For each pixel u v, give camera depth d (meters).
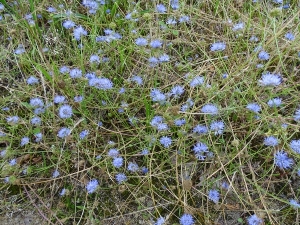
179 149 0.39
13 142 0.41
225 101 0.41
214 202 0.36
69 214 0.37
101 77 0.43
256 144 0.40
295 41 0.42
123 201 0.38
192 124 0.41
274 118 0.38
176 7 0.50
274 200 0.37
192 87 0.42
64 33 0.51
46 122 0.41
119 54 0.46
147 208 0.36
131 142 0.41
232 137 0.40
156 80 0.44
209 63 0.46
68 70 0.43
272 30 0.47
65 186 0.39
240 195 0.37
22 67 0.46
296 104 0.41
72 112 0.41
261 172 0.38
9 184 0.39
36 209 0.38
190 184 0.35
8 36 0.50
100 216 0.37
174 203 0.37
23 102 0.42
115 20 0.50
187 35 0.50
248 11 0.52
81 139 0.39
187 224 0.34
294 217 0.36
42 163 0.40
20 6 0.50
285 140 0.36
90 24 0.50
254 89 0.41
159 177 0.38
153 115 0.41
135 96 0.43
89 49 0.47
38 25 0.52
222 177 0.37
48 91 0.45
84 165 0.39
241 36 0.45
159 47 0.43
